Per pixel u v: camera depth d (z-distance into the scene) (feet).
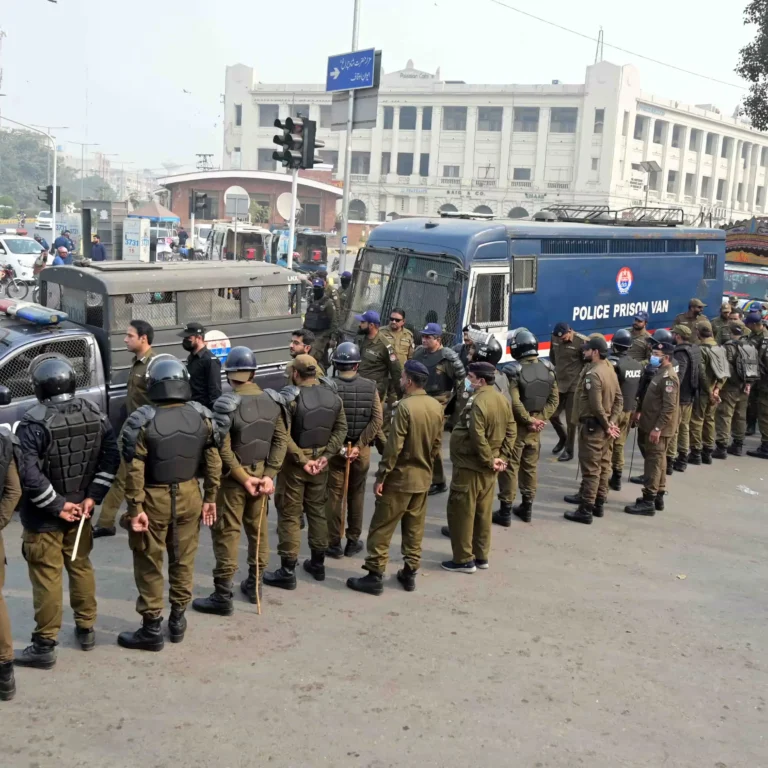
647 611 22.27
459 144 224.53
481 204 223.30
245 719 15.87
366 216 234.58
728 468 38.68
